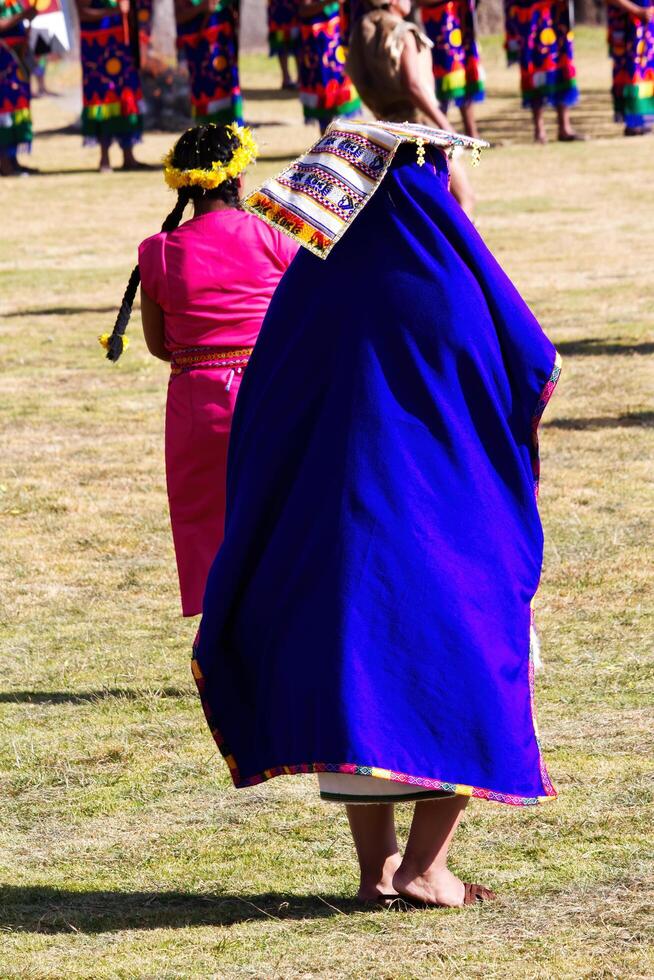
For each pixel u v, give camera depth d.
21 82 52.88
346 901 8.59
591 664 12.45
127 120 53.22
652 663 12.41
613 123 59.03
